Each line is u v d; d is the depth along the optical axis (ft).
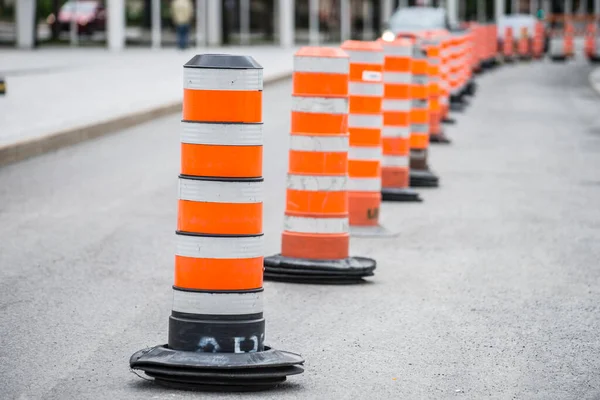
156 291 28.91
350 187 37.93
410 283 30.63
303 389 20.75
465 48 106.83
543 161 60.49
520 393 20.75
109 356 22.77
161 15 165.17
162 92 88.22
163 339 24.20
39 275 30.50
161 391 20.43
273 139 66.13
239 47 181.37
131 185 47.62
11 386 20.57
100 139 63.98
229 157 20.33
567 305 28.19
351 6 205.26
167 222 39.32
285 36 189.67
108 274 30.86
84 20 156.66
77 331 24.73
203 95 20.22
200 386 20.53
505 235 38.42
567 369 22.44
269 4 187.73
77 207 41.88
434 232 38.93
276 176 51.49
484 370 22.25
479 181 52.39
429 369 22.24
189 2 160.66
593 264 33.60
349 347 23.82
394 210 43.75
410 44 45.50
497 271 32.40
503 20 191.11
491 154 63.62
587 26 233.35
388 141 45.91
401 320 26.35
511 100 105.50
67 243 35.09
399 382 21.30
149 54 148.46
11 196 44.06
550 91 117.70
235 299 20.63
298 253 30.89
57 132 58.95
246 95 20.27
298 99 30.71
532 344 24.35
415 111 50.62
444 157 61.93
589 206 45.16
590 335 25.22
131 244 35.24
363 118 37.76
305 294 29.09
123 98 82.02
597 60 182.80
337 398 20.24
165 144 62.49
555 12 251.39
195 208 20.44
